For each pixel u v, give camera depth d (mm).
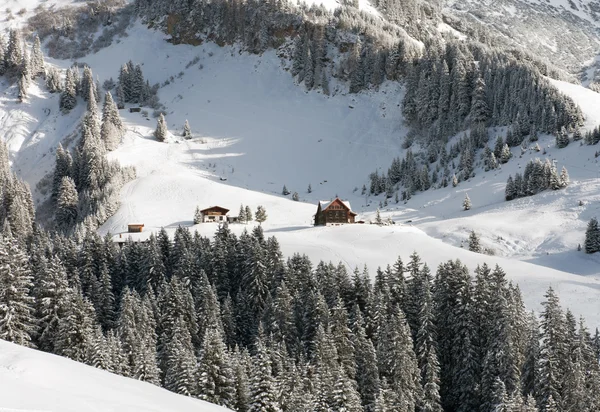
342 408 58750
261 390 57562
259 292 91438
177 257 107125
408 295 82812
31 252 111312
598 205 141375
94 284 92875
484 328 75188
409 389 67500
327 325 75188
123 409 24844
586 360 64312
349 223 139750
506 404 56156
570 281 93000
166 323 82188
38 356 29938
